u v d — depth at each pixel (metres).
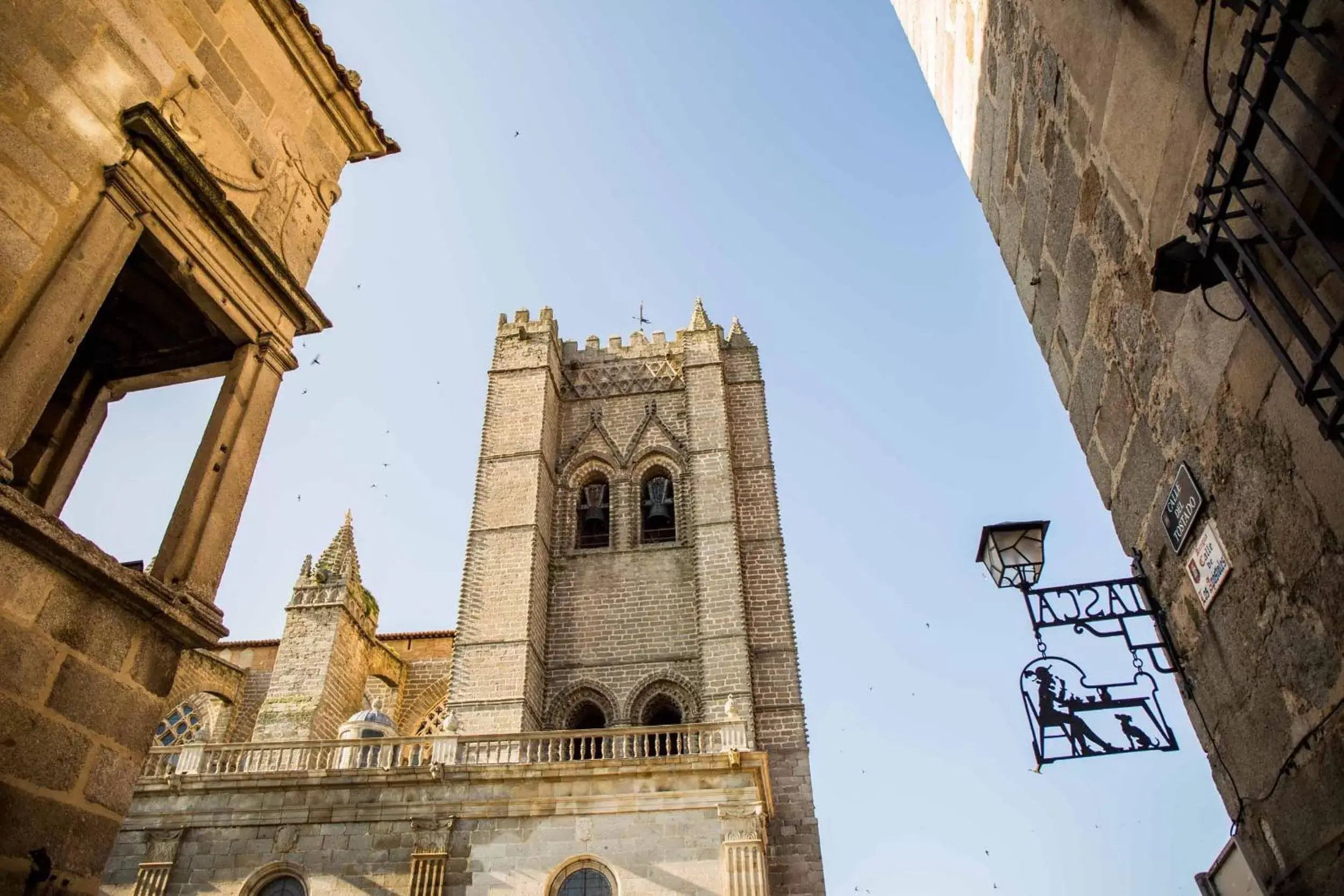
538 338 43.19
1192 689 7.61
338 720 38.69
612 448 41.38
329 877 24.66
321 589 40.12
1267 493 5.76
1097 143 7.55
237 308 9.74
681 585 36.50
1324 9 4.52
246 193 10.12
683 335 43.25
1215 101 5.67
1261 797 6.64
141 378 10.98
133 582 7.66
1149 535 7.83
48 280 7.48
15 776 6.46
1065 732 8.07
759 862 23.45
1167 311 6.77
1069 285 8.70
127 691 7.62
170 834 25.53
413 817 25.36
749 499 39.19
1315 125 4.73
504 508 37.25
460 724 31.56
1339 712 5.30
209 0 9.91
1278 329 5.39
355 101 12.11
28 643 6.76
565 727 33.81
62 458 10.44
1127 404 7.85
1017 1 8.99
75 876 6.82
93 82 8.22
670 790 25.00
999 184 10.45
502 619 34.03
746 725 28.61
